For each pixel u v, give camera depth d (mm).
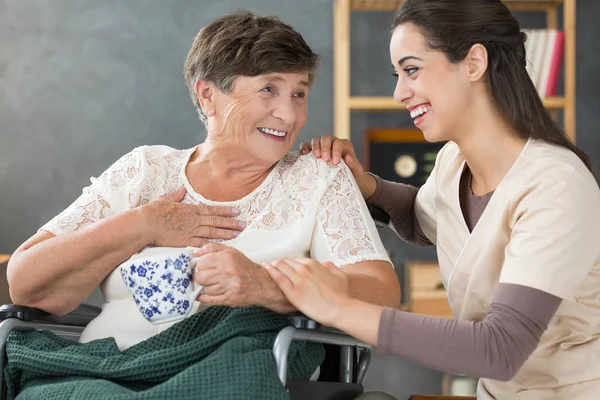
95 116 4262
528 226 1604
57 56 4242
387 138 4152
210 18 4250
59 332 1979
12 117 4246
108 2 4246
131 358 1727
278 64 1901
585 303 1690
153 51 4258
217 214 1973
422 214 2145
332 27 4254
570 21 3834
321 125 4281
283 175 2037
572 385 1719
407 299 4020
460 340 1506
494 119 1759
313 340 1620
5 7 4234
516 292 1543
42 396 1650
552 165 1655
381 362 4219
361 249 1891
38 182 4258
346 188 1989
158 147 2121
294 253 1937
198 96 2008
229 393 1549
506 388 1810
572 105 3812
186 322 1760
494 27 1728
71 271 1894
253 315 1712
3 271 2805
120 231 1881
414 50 1746
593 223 1606
